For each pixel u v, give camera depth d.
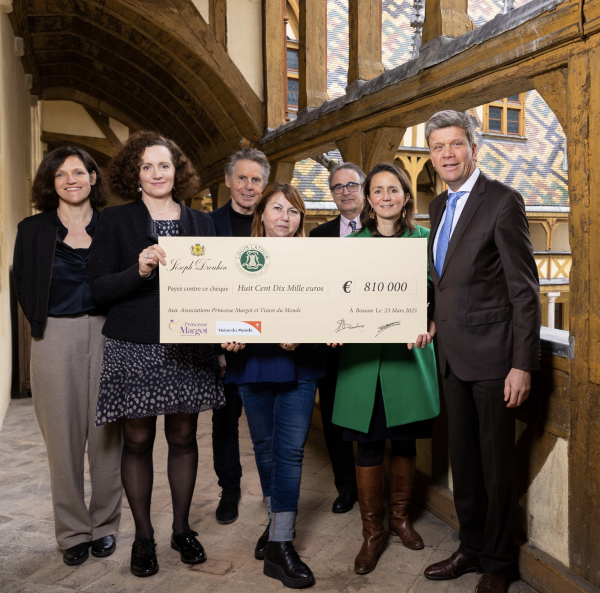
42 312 2.07
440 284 1.97
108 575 2.14
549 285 15.53
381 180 2.09
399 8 13.24
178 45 5.99
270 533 2.12
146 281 1.95
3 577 2.12
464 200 1.97
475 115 16.30
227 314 1.91
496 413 1.88
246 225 2.68
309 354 2.10
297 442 2.09
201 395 2.06
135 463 2.13
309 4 5.07
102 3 5.68
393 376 2.14
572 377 1.92
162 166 2.01
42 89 9.41
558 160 16.75
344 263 1.93
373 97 3.91
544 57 2.35
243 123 6.34
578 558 1.91
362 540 2.43
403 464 2.37
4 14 4.94
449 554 2.29
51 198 2.16
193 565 2.21
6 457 3.53
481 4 14.12
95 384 2.20
